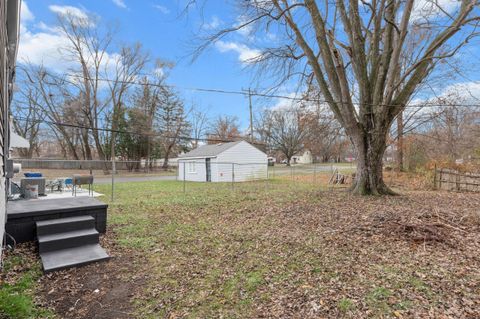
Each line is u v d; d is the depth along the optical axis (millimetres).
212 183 17297
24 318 2682
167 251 4543
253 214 7199
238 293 3117
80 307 2938
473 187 11523
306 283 3248
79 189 13016
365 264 3688
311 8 8711
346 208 7398
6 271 3707
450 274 3293
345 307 2699
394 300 2775
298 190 12273
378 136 9484
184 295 3125
